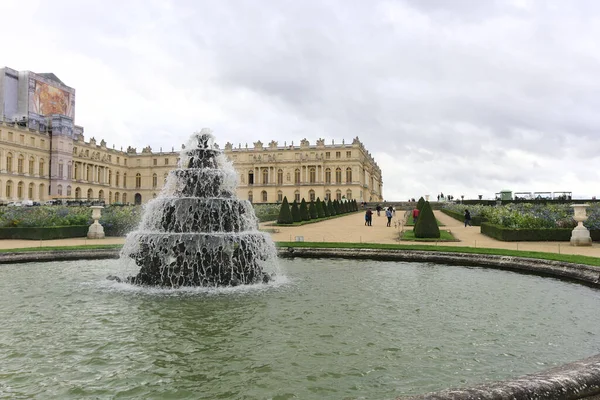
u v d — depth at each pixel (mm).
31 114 110688
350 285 15891
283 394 7160
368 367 8320
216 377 7812
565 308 12586
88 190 122812
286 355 8891
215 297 14148
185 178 18969
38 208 48875
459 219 54062
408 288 15281
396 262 21188
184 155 20328
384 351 9172
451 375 7984
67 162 113125
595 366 5293
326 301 13516
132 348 9258
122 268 17766
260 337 10000
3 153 96188
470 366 8422
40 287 15484
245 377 7816
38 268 19688
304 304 13148
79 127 132625
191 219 17656
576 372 5098
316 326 10883
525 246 26453
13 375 7918
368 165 153375
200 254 16250
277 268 18156
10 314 11898
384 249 22344
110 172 133875
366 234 36156
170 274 15891
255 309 12570
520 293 14406
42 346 9391
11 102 108750
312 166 132500
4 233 33906
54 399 7008
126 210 49875
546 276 17047
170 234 16344
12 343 9570
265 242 17719
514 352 9188
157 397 7062
